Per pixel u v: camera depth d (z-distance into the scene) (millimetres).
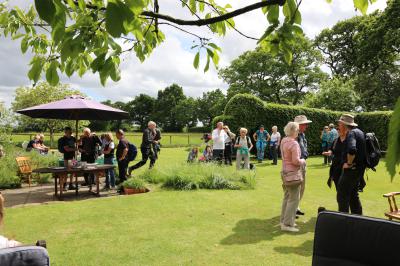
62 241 5695
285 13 1700
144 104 100000
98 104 11070
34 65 2004
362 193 9766
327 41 42125
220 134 13969
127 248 5391
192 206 8094
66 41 1594
